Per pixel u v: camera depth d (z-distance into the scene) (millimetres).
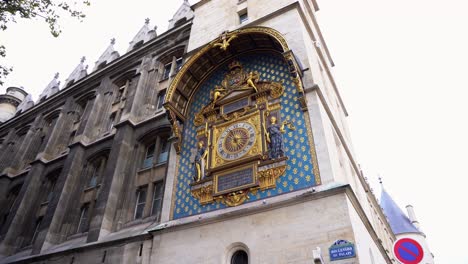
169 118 17734
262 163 14039
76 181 23625
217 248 12820
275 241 11805
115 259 15336
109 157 21438
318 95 15156
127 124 22656
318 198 11914
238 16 21750
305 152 13531
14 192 29219
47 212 21891
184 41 26188
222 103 17438
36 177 26688
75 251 17328
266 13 20328
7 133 37875
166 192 16203
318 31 26641
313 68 16797
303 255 11039
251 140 15047
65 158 26359
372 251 13703
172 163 17172
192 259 13070
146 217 17969
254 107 16219
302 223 11695
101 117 27359
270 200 12875
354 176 19828
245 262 12422
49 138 29078
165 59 27031
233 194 13906
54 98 34469
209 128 17078
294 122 14656
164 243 14250
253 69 18141
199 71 19344
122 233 17266
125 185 20078
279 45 16844
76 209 21938
